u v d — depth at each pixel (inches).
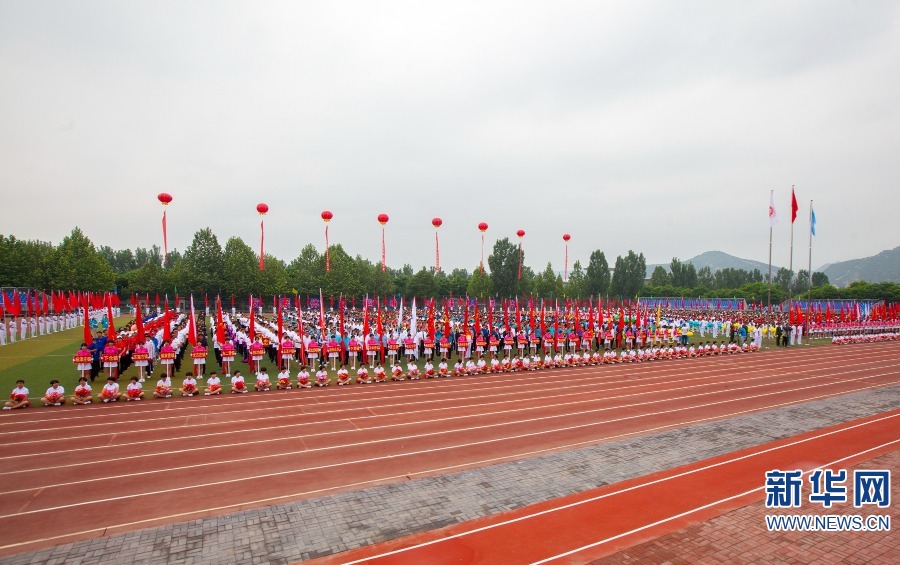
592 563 343.0
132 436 623.5
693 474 514.3
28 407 764.0
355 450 582.2
